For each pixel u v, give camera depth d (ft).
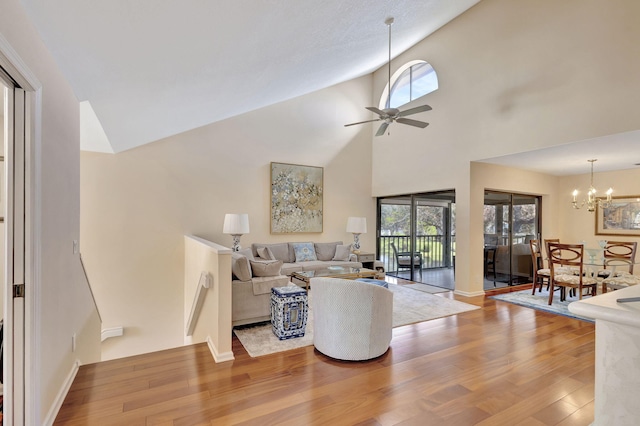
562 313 13.64
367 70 21.89
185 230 17.58
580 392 7.44
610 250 18.57
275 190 20.33
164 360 9.03
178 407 6.76
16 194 5.50
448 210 18.98
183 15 6.15
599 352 3.41
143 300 16.42
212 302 9.90
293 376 8.13
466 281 16.81
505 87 15.19
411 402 7.00
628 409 3.13
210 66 9.24
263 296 11.87
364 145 23.97
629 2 11.31
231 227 16.66
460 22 17.37
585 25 12.45
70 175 8.21
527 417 6.49
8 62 4.64
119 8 5.35
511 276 19.34
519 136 14.58
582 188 20.04
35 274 5.66
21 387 5.50
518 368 8.60
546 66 13.65
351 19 10.32
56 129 6.97
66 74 7.48
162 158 17.02
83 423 6.22
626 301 3.38
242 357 9.25
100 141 13.73
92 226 15.37
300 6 7.72
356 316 8.88
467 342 10.41
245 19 7.22
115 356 15.80
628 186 18.11
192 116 14.25
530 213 20.27
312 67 13.99
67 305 7.73
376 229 24.41
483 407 6.83
